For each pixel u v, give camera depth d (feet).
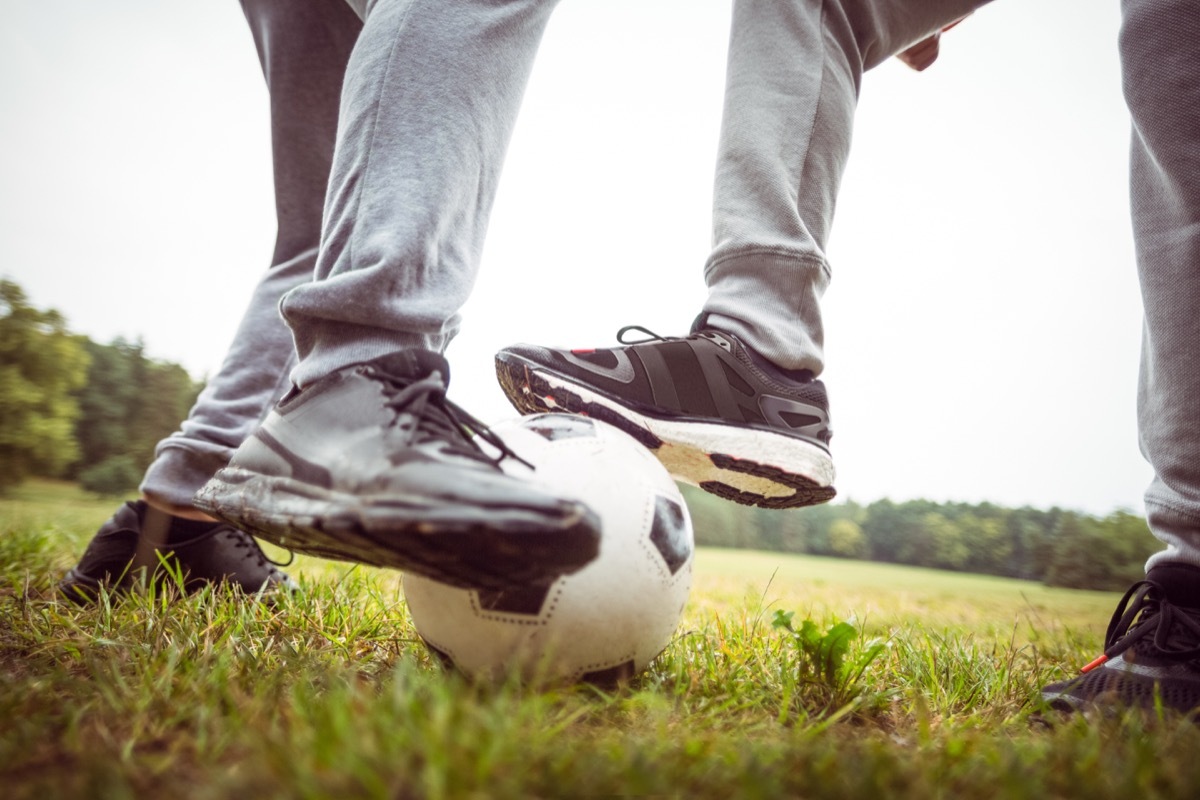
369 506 3.37
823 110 6.07
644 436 5.62
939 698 4.98
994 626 11.48
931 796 2.57
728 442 5.62
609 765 2.63
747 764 2.68
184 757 2.88
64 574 8.52
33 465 114.32
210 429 6.83
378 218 4.36
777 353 5.76
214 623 5.41
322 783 2.32
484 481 3.29
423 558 3.40
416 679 3.53
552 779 2.41
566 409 5.61
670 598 4.52
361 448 3.74
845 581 33.22
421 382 3.89
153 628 5.14
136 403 127.34
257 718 3.14
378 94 4.54
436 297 4.50
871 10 6.32
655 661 5.14
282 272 7.43
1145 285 5.32
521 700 3.60
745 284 5.93
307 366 4.38
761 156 5.93
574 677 4.29
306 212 7.42
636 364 5.68
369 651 5.26
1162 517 5.08
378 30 4.71
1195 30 4.92
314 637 5.57
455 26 4.66
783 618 4.85
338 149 4.73
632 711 3.83
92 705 3.41
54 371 116.57
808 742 3.26
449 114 4.55
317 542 3.86
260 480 4.18
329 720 2.81
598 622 4.20
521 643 4.18
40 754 2.89
